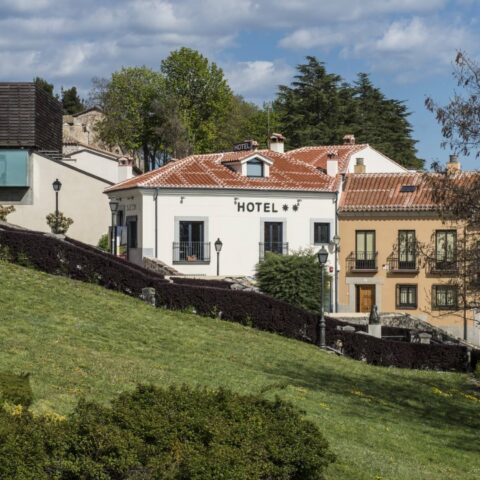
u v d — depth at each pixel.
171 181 54.69
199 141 97.19
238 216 55.75
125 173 66.62
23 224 60.75
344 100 92.88
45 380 17.73
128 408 10.73
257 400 11.84
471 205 25.92
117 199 57.34
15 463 9.52
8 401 12.95
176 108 95.38
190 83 97.19
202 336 28.94
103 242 59.12
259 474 10.11
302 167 61.09
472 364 37.91
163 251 54.22
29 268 31.91
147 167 101.06
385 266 57.56
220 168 57.84
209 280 38.41
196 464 9.69
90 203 61.25
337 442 18.09
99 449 9.81
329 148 69.31
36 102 60.97
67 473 9.72
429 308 56.16
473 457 20.12
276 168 59.94
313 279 41.91
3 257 32.06
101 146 104.44
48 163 60.97
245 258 55.88
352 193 59.34
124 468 9.72
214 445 10.09
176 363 23.59
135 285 32.78
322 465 10.89
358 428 20.44
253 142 65.12
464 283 26.64
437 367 36.81
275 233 56.81
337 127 90.88
